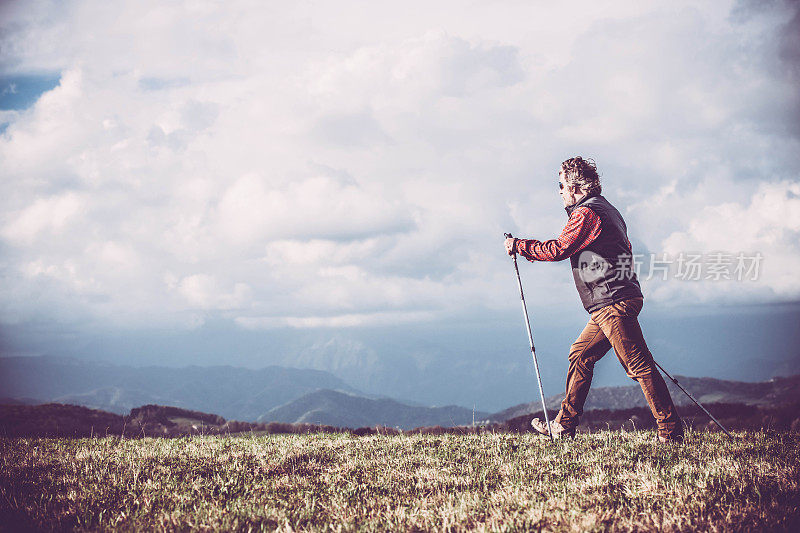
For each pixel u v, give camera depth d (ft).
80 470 18.81
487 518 12.12
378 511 13.17
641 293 20.16
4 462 20.59
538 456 18.89
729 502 12.00
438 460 19.24
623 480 14.57
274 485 16.44
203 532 12.04
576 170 20.67
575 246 19.98
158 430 66.03
